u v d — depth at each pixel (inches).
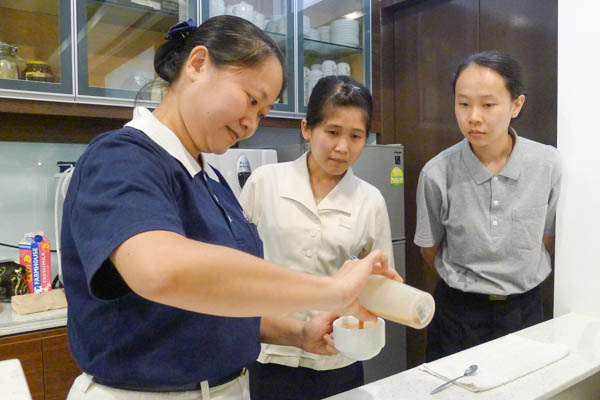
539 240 60.6
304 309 24.2
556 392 36.9
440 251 70.8
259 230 59.1
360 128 53.0
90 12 79.7
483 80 55.4
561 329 49.9
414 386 37.0
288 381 55.3
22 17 77.3
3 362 40.8
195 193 30.8
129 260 21.2
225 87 28.0
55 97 76.4
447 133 107.5
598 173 52.6
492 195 61.2
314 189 58.8
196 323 29.2
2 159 82.4
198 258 21.1
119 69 84.9
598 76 51.7
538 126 91.1
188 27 31.3
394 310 30.4
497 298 62.4
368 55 112.9
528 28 91.6
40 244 77.2
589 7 51.9
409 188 116.4
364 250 60.2
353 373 56.5
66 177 82.2
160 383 29.1
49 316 68.5
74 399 31.3
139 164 25.7
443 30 106.7
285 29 100.8
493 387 36.3
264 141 110.9
